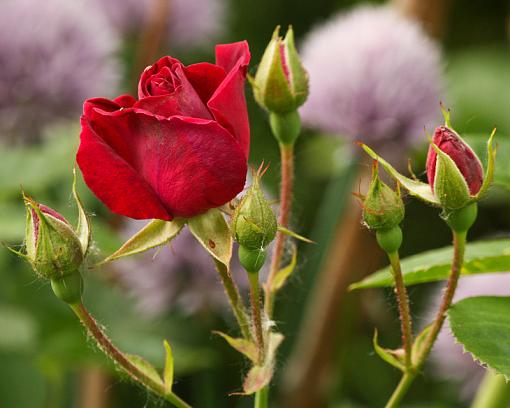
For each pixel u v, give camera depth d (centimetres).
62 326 113
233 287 86
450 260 92
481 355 86
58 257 84
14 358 114
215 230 84
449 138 84
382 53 112
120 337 113
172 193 84
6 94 116
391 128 112
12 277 116
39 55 116
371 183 85
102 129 83
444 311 87
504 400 97
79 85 117
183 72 83
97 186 84
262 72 90
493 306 88
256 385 86
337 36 113
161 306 113
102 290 116
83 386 115
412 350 88
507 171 93
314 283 115
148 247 85
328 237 114
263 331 88
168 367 86
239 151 83
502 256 91
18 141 117
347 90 111
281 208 90
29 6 117
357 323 117
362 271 116
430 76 112
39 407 114
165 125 83
